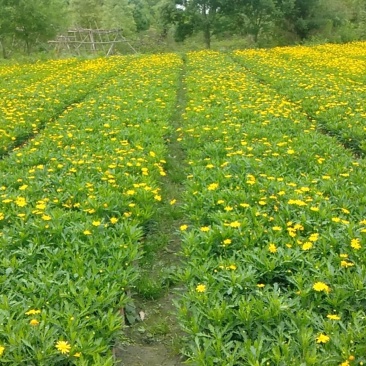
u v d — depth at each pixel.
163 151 9.41
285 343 3.79
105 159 8.46
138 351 4.51
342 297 4.28
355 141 9.95
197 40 53.44
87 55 37.41
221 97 14.57
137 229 5.87
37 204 6.45
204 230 5.49
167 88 17.02
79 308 4.28
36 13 36.50
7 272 4.85
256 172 7.73
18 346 3.64
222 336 4.02
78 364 3.56
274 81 17.81
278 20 44.53
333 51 30.45
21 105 13.97
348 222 5.57
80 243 5.41
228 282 4.57
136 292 5.35
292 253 5.02
